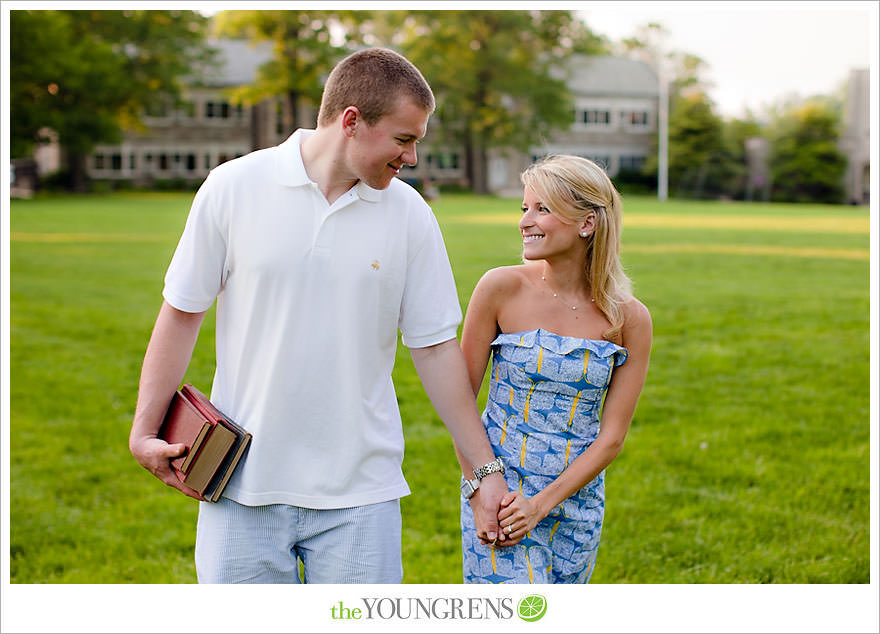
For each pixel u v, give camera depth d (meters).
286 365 2.46
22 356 7.71
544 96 44.44
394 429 2.62
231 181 2.46
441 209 30.17
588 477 2.59
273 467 2.49
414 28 43.69
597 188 2.53
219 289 2.55
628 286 2.65
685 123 45.56
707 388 6.90
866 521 4.44
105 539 4.25
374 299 2.49
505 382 2.68
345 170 2.43
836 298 11.04
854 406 6.44
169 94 42.22
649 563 3.98
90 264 13.62
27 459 5.26
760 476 5.03
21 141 36.78
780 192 42.34
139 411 2.52
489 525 2.56
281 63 42.41
